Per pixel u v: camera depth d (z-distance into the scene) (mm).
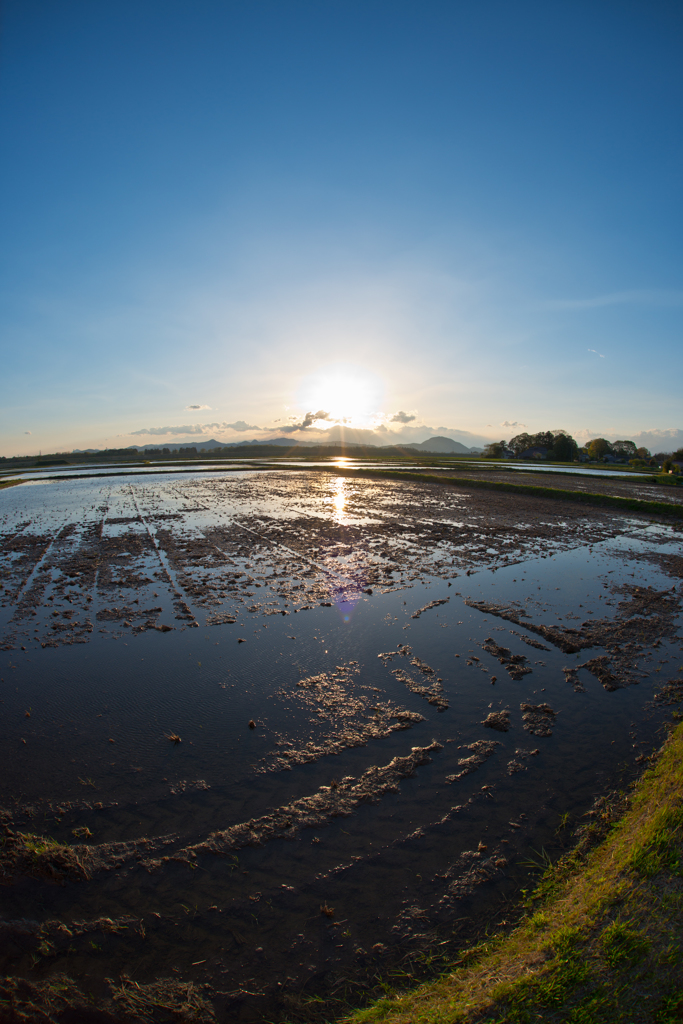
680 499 30531
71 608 12023
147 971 4027
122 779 6238
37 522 23812
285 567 15203
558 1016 3203
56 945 4238
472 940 4207
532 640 10156
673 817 4777
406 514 24656
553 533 20297
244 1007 3754
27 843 5270
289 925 4398
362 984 3893
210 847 5211
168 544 18422
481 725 7312
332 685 8438
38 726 7348
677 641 10094
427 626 10844
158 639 10281
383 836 5336
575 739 6957
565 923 3975
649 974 3377
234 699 8039
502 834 5328
